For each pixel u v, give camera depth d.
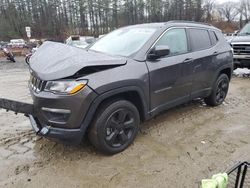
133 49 3.89
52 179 3.07
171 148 3.73
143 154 3.56
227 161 3.40
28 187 2.94
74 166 3.31
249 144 3.86
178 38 4.42
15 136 4.10
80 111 3.11
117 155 3.55
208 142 3.91
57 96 3.05
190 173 3.16
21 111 3.26
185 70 4.37
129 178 3.08
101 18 67.75
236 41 8.74
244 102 5.94
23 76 9.73
